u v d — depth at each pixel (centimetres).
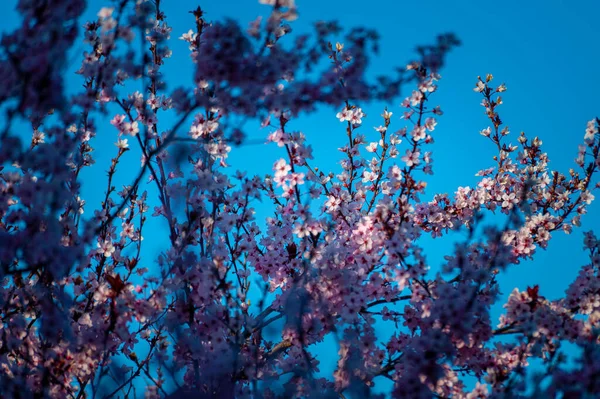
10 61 422
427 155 593
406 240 508
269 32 474
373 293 587
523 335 514
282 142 559
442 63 484
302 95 486
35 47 423
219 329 551
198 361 568
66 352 527
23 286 545
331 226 578
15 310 535
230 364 544
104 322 523
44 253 466
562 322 504
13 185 501
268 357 627
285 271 627
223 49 466
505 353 527
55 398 537
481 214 521
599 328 489
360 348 571
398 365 564
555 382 447
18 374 519
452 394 526
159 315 563
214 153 576
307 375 586
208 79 484
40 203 465
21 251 471
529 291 510
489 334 516
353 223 630
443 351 499
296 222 575
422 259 505
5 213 543
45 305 504
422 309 527
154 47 614
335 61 517
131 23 499
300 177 573
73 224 536
